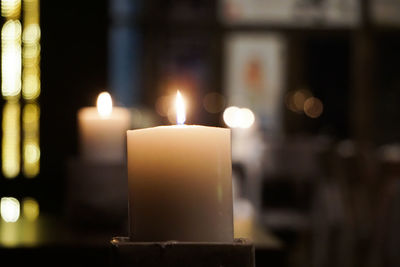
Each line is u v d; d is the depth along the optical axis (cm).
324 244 298
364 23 833
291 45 837
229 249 58
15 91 254
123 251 58
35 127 256
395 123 835
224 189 63
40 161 255
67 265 126
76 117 259
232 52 836
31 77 256
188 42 822
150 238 62
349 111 838
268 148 464
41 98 257
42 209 253
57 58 259
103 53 264
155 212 62
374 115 836
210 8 827
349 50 841
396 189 179
